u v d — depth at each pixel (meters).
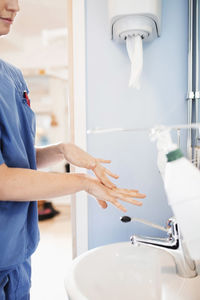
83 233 1.01
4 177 0.53
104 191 0.60
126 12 0.77
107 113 1.00
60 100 4.12
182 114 0.96
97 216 1.02
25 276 0.76
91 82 1.00
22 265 0.77
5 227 0.66
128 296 0.72
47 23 3.34
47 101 4.14
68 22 1.00
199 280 0.67
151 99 0.98
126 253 0.82
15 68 0.85
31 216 0.77
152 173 0.99
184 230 0.39
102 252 0.81
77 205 1.01
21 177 0.55
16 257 0.69
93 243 1.02
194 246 0.39
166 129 0.44
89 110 1.01
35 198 0.56
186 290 0.62
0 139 0.65
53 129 4.15
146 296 0.73
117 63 0.99
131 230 1.00
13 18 0.64
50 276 1.77
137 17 0.78
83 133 1.01
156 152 0.98
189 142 0.89
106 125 1.00
